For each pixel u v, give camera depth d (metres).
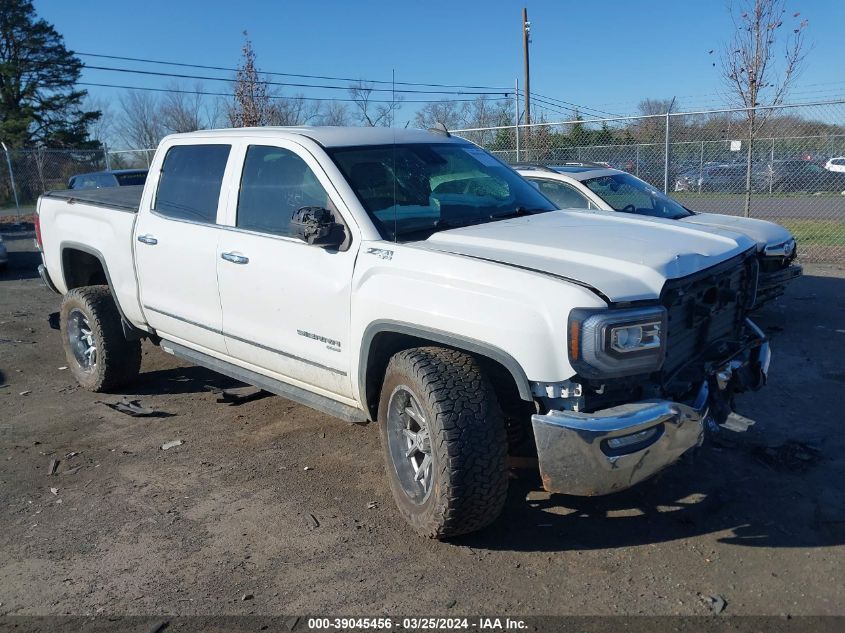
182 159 5.30
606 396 3.34
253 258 4.50
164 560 3.69
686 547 3.64
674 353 3.63
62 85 45.56
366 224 3.98
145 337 6.06
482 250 3.67
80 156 27.11
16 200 24.05
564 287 3.16
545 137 16.42
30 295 11.22
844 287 9.54
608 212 4.73
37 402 6.13
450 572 3.49
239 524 4.02
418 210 4.20
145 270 5.44
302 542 3.81
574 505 4.09
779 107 11.84
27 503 4.36
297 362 4.41
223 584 3.47
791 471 4.38
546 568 3.50
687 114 12.98
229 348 4.92
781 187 15.70
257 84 20.64
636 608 3.18
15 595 3.45
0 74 43.25
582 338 3.09
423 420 3.61
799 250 12.41
